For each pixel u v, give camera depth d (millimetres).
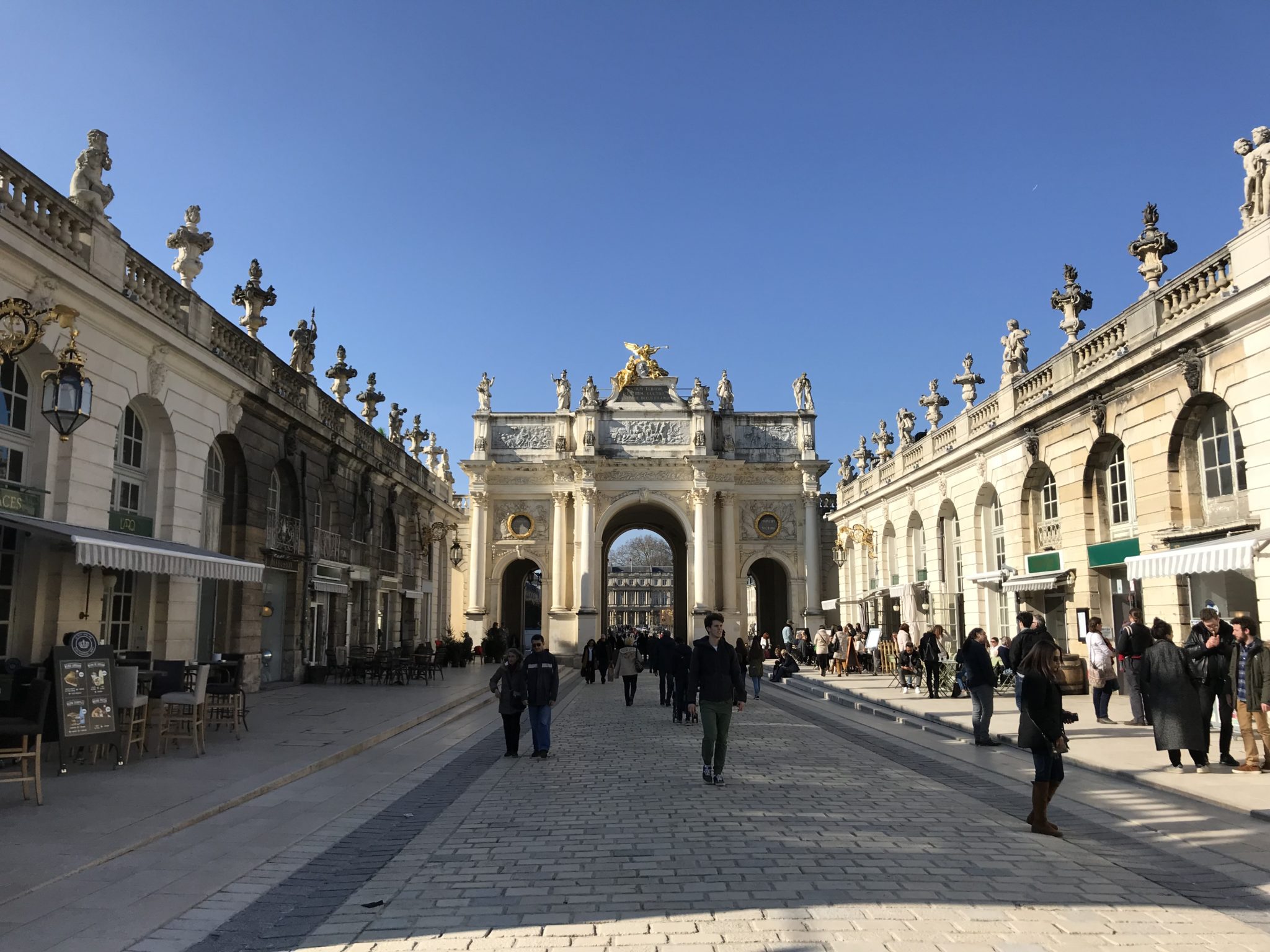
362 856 8016
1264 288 15336
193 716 13227
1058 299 24250
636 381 58531
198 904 6586
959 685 23141
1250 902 6457
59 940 5789
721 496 57094
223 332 21266
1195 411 18188
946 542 32969
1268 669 11133
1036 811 8625
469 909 6387
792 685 32938
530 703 14312
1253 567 15875
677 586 63719
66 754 12398
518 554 57656
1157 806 9812
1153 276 20297
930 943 5609
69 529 12750
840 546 47750
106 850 7797
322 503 29234
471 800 10641
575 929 5922
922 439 35875
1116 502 21562
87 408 11438
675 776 12242
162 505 18484
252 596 22641
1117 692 21688
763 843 8234
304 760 12664
